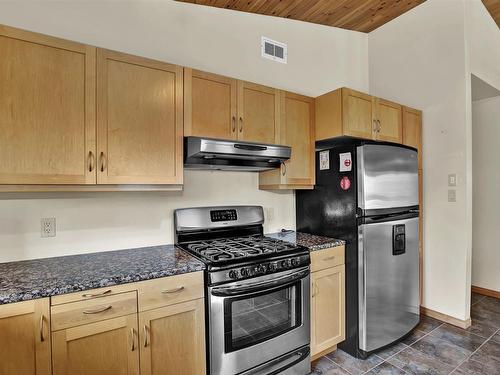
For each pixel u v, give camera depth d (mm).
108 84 1598
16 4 1651
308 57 2924
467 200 2646
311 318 2062
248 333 1745
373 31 3391
